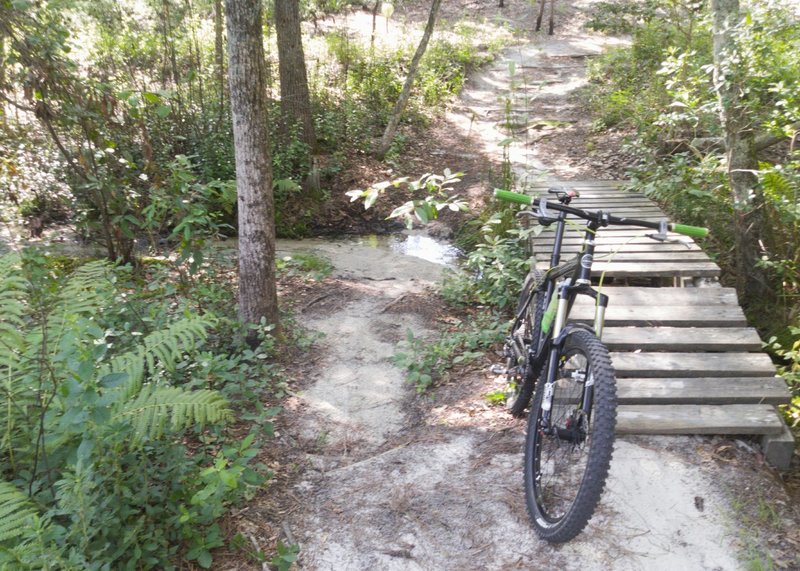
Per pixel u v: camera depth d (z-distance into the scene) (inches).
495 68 598.9
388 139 422.3
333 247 321.7
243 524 127.2
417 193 386.9
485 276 251.0
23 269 154.9
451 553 121.6
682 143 356.2
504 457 146.7
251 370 178.5
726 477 137.2
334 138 414.9
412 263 295.4
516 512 130.0
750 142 240.2
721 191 277.0
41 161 287.6
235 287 241.1
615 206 300.5
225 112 369.4
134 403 117.6
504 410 165.3
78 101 218.1
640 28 536.4
